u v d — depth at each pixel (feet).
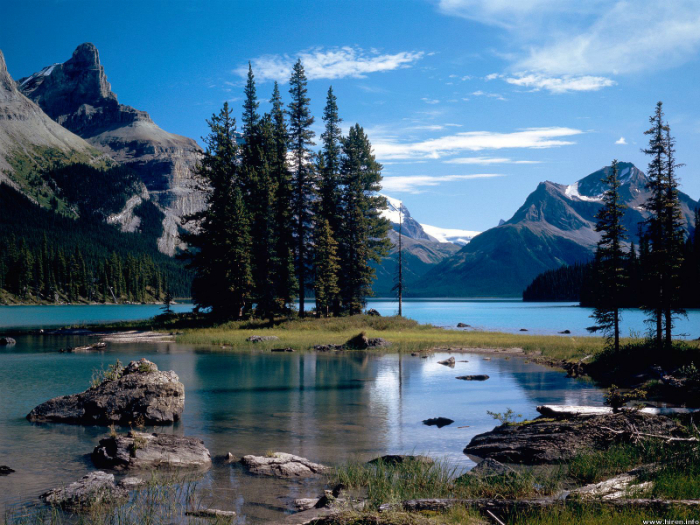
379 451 44.83
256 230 205.98
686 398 65.77
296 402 68.28
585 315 413.59
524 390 77.71
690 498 26.89
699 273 356.18
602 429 44.06
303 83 223.10
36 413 56.75
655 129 108.68
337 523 24.25
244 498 32.65
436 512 26.35
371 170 243.81
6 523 28.07
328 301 216.13
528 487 31.27
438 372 97.09
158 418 54.90
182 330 182.29
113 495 32.42
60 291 627.46
